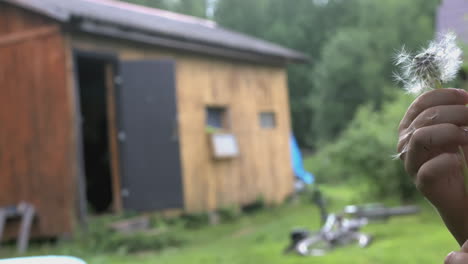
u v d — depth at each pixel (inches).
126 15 414.3
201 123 410.6
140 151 348.2
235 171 442.6
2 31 305.9
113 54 337.7
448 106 23.6
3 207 297.7
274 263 197.0
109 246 269.1
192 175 395.5
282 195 502.3
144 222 325.7
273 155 497.7
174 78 365.7
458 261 22.5
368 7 1332.4
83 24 302.2
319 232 229.0
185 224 360.8
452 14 144.5
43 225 297.0
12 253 260.4
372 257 184.5
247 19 1867.6
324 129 1316.4
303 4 1818.4
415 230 237.3
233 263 206.4
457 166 23.4
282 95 524.4
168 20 505.7
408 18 1253.1
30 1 294.7
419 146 23.7
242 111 461.7
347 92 1291.8
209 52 414.6
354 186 368.2
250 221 394.6
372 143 343.0
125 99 345.1
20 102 302.4
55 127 297.4
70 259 51.8
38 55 300.5
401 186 329.4
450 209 23.6
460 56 24.9
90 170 445.1
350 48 1289.4
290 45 1793.8
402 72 25.5
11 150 303.1
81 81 457.7
